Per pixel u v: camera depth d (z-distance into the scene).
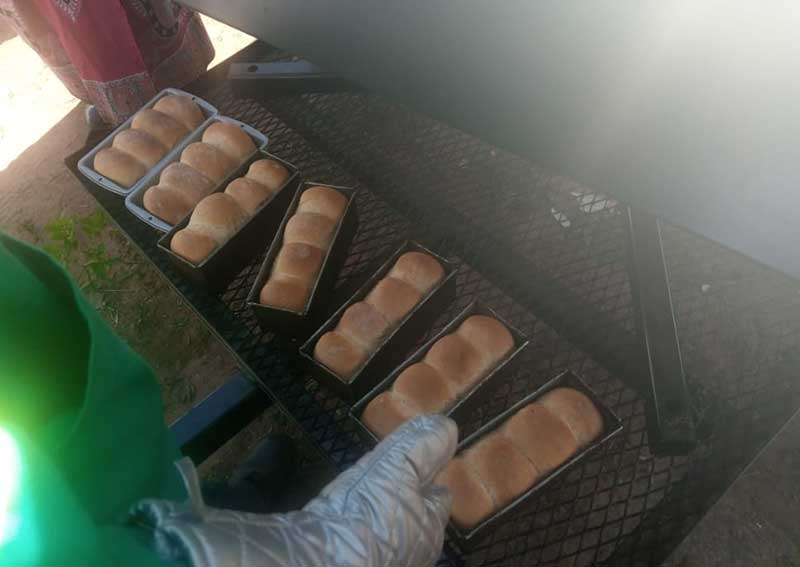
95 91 1.86
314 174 1.62
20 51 3.03
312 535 0.71
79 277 2.11
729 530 1.42
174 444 0.81
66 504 0.48
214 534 0.61
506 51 0.78
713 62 0.64
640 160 0.76
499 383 1.20
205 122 1.59
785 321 1.21
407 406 1.12
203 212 1.36
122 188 1.53
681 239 1.35
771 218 0.69
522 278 1.33
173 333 1.96
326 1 0.90
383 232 1.52
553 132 0.81
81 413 0.57
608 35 0.68
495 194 1.48
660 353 1.08
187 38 2.03
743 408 1.10
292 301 1.24
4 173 2.50
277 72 1.64
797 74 0.60
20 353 0.60
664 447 1.05
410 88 0.94
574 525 1.20
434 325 1.42
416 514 0.82
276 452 1.42
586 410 1.09
